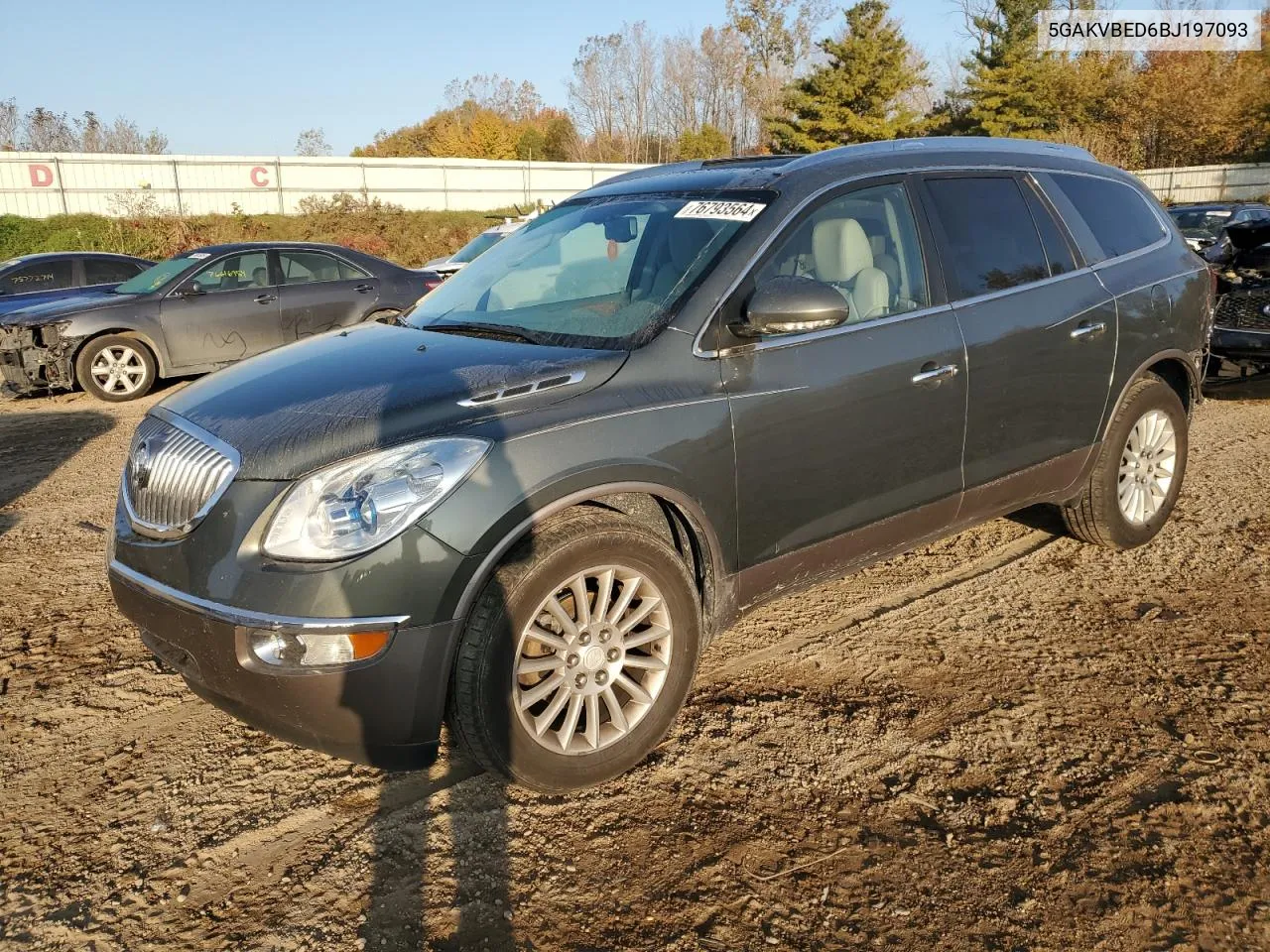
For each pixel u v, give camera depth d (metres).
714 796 2.82
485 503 2.51
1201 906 2.35
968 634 3.82
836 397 3.21
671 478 2.84
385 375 2.92
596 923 2.34
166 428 2.90
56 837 2.71
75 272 12.16
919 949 2.24
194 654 2.58
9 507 5.89
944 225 3.67
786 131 46.00
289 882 2.51
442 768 3.02
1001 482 3.84
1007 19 46.12
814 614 4.05
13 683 3.60
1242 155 46.12
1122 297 4.18
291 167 40.22
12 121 50.56
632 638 2.86
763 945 2.26
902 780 2.88
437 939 2.29
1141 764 2.92
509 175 44.31
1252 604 4.01
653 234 3.44
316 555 2.42
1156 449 4.59
